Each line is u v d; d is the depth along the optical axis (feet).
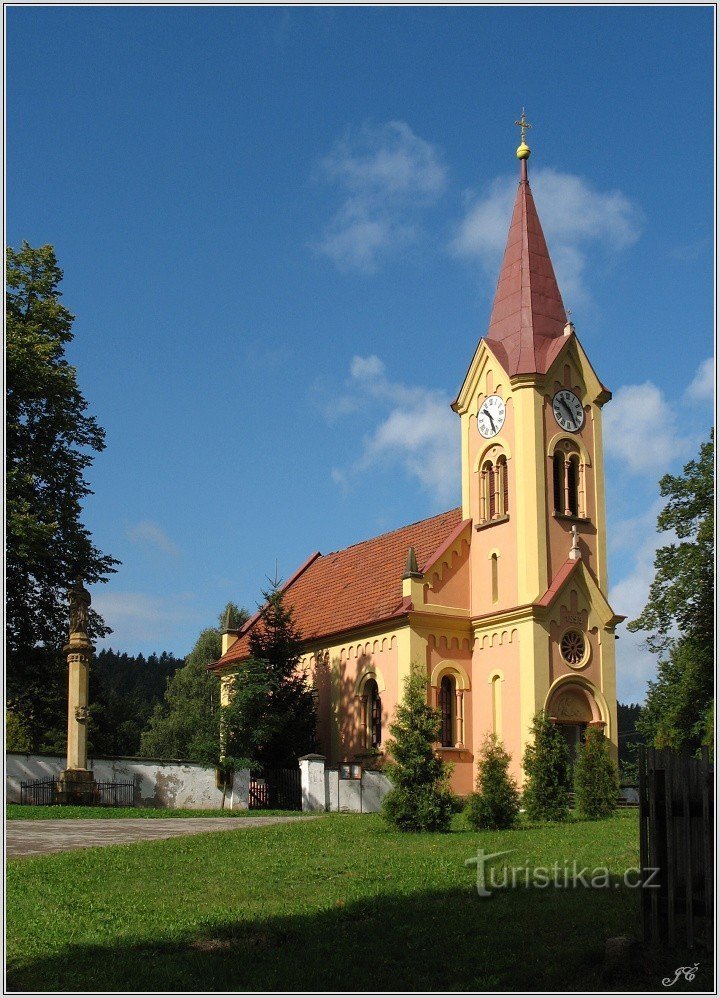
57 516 157.79
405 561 186.91
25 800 132.77
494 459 175.22
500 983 54.70
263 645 170.81
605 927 60.70
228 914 66.39
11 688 169.58
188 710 333.62
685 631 177.06
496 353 176.45
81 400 166.50
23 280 164.45
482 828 105.40
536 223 186.29
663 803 56.24
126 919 65.41
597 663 166.91
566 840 93.04
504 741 163.73
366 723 177.88
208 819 115.34
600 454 177.06
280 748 160.97
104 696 280.10
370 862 81.97
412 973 56.90
